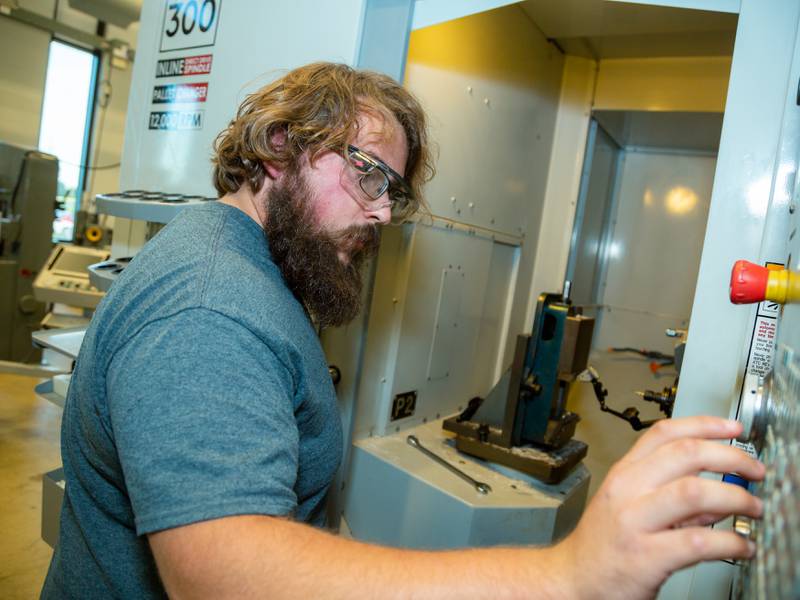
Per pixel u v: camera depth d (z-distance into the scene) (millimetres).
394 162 760
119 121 5418
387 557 445
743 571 448
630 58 2070
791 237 540
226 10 1373
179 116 1495
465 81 1579
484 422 1562
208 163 1379
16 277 3516
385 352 1532
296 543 436
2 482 2135
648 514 358
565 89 2146
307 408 698
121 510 650
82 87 5141
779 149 690
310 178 698
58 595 717
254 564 415
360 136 721
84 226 4730
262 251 697
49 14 4703
